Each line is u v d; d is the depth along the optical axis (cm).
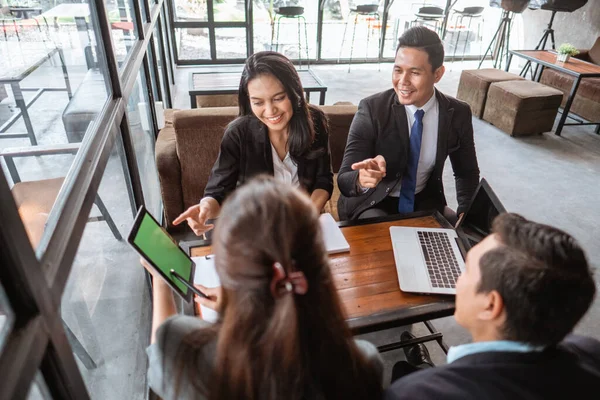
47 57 153
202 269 120
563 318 62
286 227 52
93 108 138
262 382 55
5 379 45
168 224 246
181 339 66
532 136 412
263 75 142
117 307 173
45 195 100
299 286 52
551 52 488
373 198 177
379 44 634
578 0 500
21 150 120
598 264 237
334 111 250
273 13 578
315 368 58
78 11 146
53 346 60
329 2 594
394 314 111
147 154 255
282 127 153
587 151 385
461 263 129
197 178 231
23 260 53
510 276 64
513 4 526
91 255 177
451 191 313
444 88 539
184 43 575
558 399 61
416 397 65
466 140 176
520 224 69
